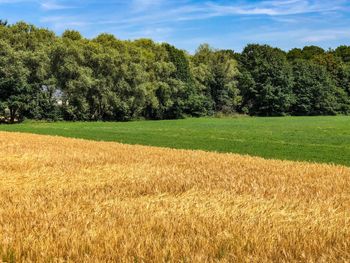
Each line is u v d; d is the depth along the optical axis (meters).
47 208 9.69
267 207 9.62
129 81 82.94
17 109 71.75
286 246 6.93
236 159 20.97
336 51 160.50
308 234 7.59
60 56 77.06
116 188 12.41
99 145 28.94
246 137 46.50
